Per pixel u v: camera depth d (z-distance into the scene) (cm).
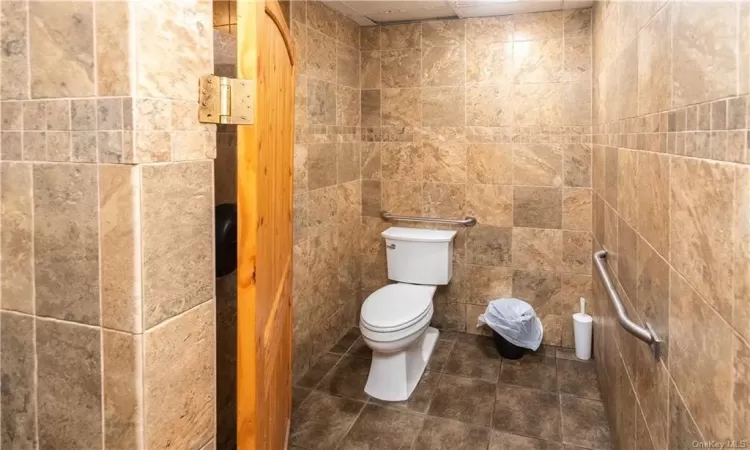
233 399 147
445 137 316
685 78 100
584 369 278
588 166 288
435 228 326
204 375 90
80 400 80
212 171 90
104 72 73
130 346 76
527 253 307
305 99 262
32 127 79
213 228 91
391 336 236
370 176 336
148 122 74
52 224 79
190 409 87
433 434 219
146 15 73
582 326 287
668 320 113
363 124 333
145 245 75
